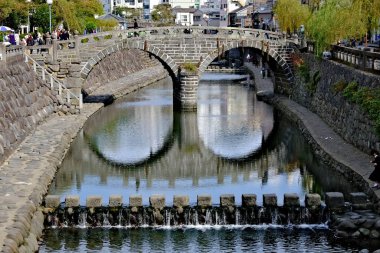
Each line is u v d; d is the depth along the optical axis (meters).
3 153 40.97
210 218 33.81
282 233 32.44
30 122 51.66
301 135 56.75
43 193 35.16
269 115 69.69
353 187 37.75
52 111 60.38
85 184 40.53
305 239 31.47
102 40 68.00
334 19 57.69
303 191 38.66
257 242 31.20
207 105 77.38
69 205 33.56
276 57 74.12
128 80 99.94
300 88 70.12
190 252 30.12
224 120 66.38
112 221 33.72
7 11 81.12
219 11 191.62
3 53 48.78
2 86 46.69
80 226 33.62
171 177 43.38
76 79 62.59
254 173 44.16
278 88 81.44
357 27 56.44
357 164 40.19
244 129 61.31
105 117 66.94
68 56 65.44
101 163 46.66
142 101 80.62
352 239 31.05
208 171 45.12
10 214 29.64
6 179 36.38
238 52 150.00
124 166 46.19
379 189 33.81
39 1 91.38
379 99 41.25
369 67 46.88
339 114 51.03
